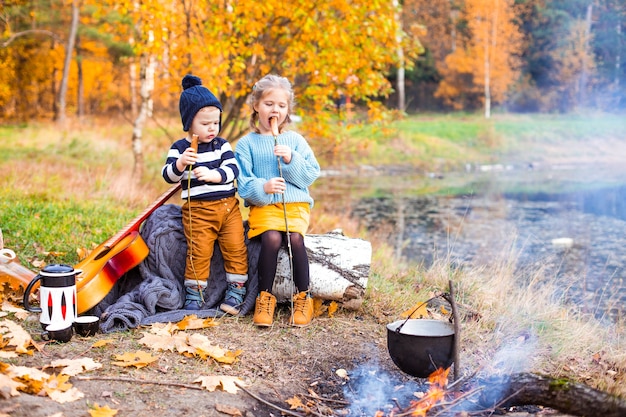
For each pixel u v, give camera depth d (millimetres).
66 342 3424
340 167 21844
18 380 2752
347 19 8320
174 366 3240
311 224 9164
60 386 2781
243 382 3174
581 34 29375
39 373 2838
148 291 3916
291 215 4117
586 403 2746
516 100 34344
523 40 33406
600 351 4066
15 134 19703
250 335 3801
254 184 4027
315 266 4176
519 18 33500
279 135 4270
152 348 3410
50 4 25484
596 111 29828
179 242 4176
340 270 4188
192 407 2809
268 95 4129
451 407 2895
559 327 4473
